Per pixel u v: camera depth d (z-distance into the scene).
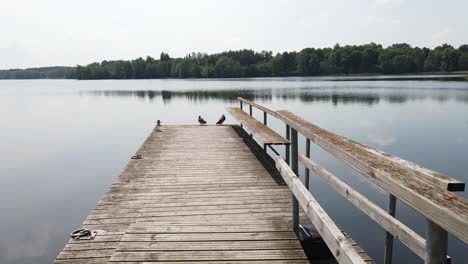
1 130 15.51
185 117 17.08
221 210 3.47
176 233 2.95
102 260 2.63
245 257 2.55
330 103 20.89
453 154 8.68
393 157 1.96
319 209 1.81
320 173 3.03
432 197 1.11
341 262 1.41
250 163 5.41
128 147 11.58
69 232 5.34
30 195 7.00
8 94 43.56
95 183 7.75
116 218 3.37
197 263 2.48
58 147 11.76
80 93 40.47
